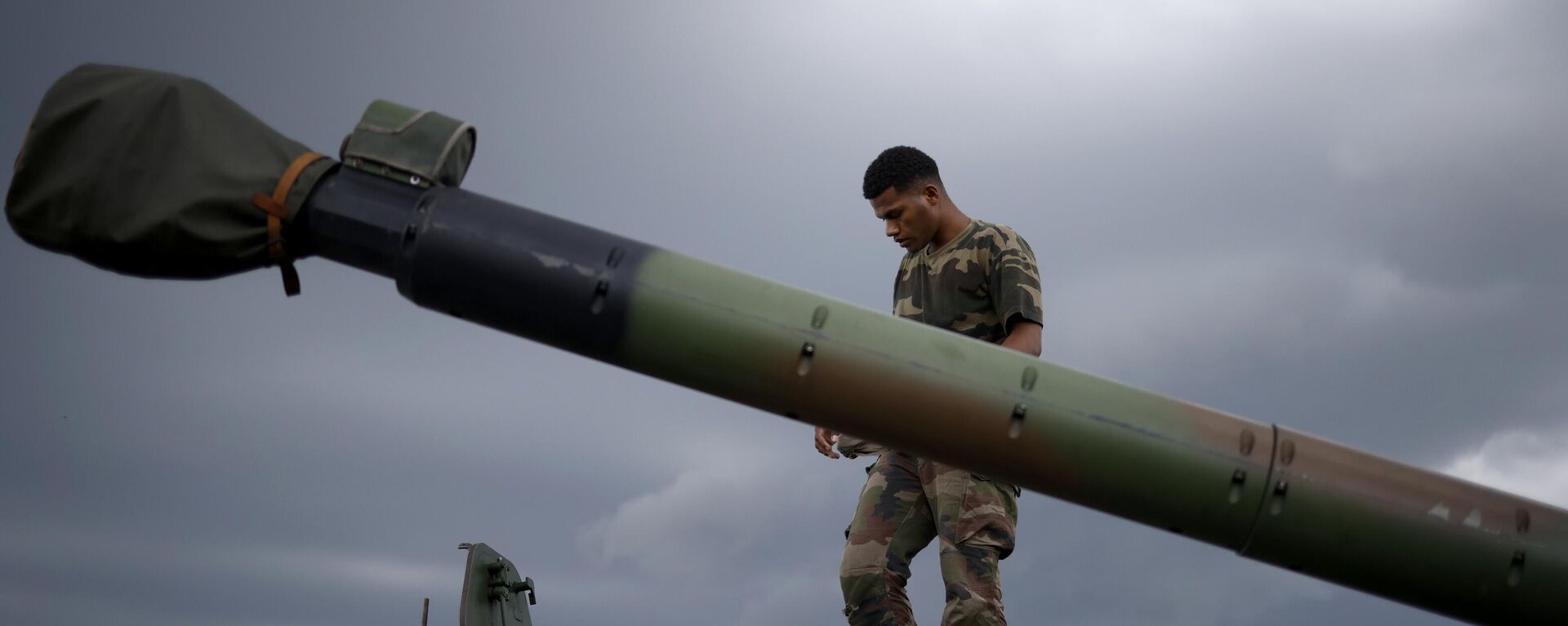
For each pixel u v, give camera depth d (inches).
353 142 156.3
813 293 153.3
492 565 286.5
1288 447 156.3
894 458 225.8
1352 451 158.7
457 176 159.6
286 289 157.3
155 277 154.2
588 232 153.4
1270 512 154.2
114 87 154.2
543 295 149.4
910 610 220.7
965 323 221.0
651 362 150.9
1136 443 151.9
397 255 151.5
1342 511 154.7
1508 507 158.6
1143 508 154.5
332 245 153.3
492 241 150.3
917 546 222.7
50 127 151.7
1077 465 152.0
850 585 221.3
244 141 155.4
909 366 150.0
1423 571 156.2
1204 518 154.5
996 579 212.2
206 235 149.9
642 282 149.8
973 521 214.1
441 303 153.1
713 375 150.6
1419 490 156.9
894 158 226.1
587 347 151.5
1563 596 155.6
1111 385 155.5
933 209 225.5
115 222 149.4
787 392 150.1
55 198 149.8
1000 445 151.0
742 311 149.7
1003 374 152.3
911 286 229.8
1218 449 154.1
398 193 153.3
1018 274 215.6
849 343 149.9
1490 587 156.4
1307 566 157.5
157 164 151.6
